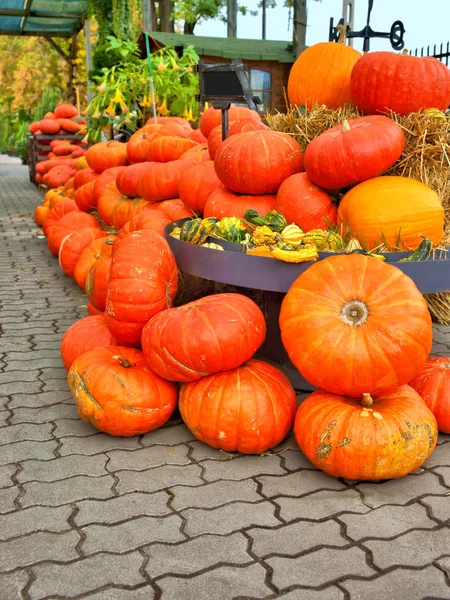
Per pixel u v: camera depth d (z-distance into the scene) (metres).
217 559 1.10
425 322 1.34
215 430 1.42
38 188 8.39
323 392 1.43
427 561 1.09
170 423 1.64
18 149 15.00
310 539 1.15
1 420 1.64
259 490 1.32
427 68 1.89
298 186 1.84
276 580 1.04
